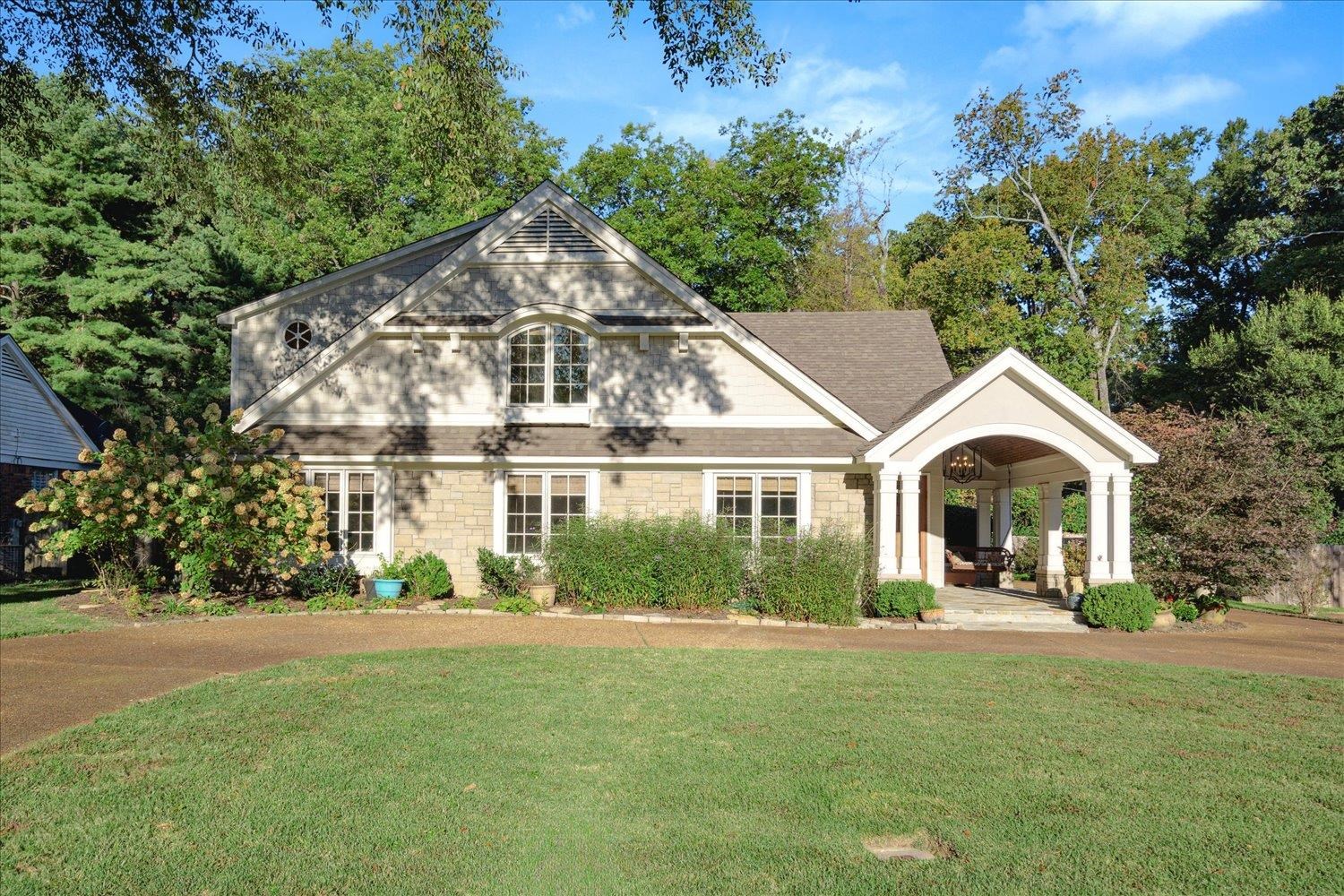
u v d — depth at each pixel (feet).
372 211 123.95
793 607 52.26
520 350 64.03
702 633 47.03
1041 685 35.14
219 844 19.16
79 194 99.45
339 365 64.08
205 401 104.53
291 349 73.10
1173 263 152.15
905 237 148.46
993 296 121.19
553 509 61.11
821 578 51.90
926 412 55.98
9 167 96.48
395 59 138.92
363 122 123.54
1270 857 19.04
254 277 108.37
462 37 45.21
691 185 122.72
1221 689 35.19
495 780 23.07
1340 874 18.33
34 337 98.27
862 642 46.21
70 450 89.10
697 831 20.02
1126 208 127.44
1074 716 30.32
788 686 33.91
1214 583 58.75
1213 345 116.57
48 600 58.80
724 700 31.60
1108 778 23.89
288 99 60.80
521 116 120.47
